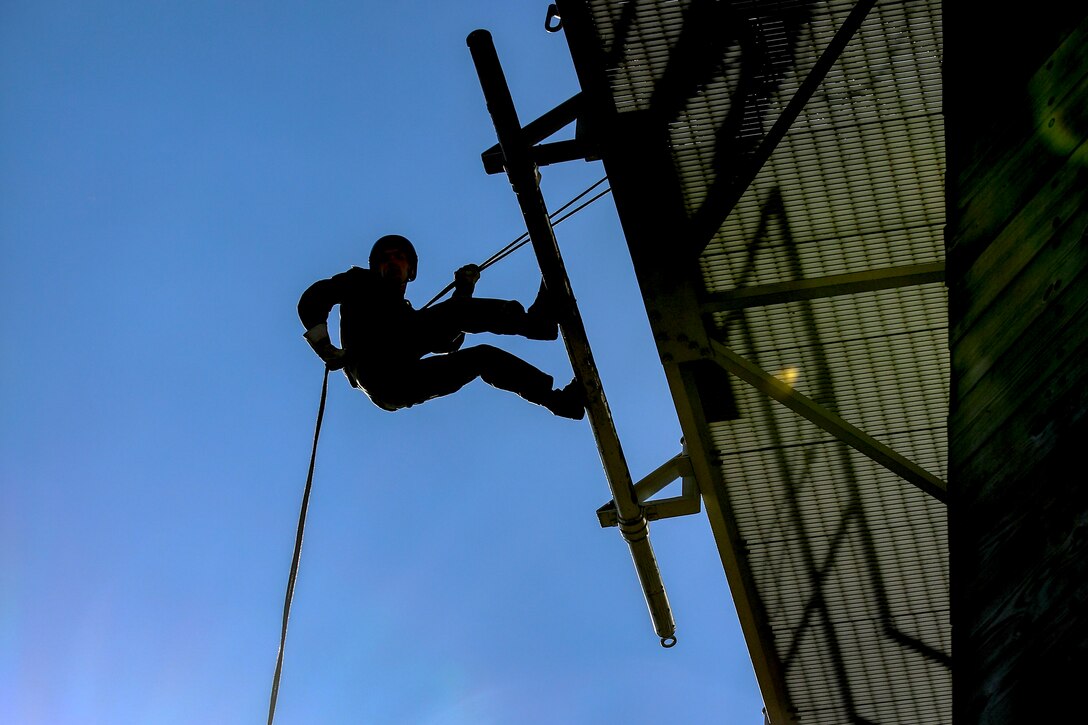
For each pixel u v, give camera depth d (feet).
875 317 22.22
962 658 10.52
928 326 22.18
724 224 21.65
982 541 11.02
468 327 19.27
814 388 23.17
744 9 20.22
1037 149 13.05
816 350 22.71
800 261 21.88
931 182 21.07
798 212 21.52
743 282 22.13
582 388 20.16
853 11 20.04
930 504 24.09
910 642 25.93
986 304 13.19
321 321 19.48
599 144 20.93
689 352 22.61
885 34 20.18
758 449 23.90
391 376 18.71
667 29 20.39
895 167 21.04
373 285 19.49
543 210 19.48
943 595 25.17
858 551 24.98
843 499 24.39
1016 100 13.94
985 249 13.61
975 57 15.20
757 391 23.20
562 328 19.52
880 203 21.33
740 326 22.61
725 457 24.03
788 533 24.90
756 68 20.65
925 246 21.57
